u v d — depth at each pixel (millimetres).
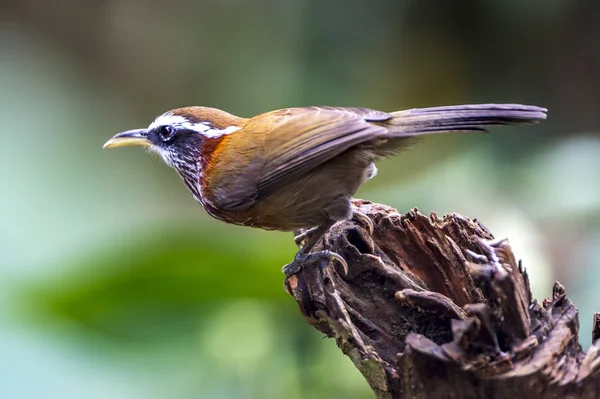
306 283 7422
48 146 16500
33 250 11555
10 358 8961
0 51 22953
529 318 6301
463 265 7344
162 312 10617
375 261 7305
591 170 12055
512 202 12227
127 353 9938
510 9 17234
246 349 11266
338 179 8805
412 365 6227
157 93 24609
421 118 8680
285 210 8977
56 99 18828
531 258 11414
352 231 7691
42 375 8898
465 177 12914
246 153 9008
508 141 15266
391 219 7719
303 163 8625
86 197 15133
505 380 5969
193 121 9547
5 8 24922
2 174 13992
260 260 10445
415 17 18156
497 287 5910
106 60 25031
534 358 6047
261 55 22656
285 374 11531
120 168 18766
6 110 17406
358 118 8641
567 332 6250
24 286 10133
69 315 10164
